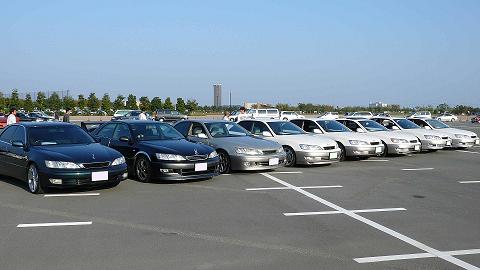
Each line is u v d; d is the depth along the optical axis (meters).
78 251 5.16
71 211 7.12
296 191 9.02
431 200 8.24
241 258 4.98
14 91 62.53
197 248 5.32
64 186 8.12
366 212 7.25
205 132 12.09
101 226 6.26
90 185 8.42
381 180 10.52
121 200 7.98
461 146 18.30
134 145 10.33
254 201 8.01
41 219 6.60
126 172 8.91
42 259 4.88
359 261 4.92
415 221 6.69
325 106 79.88
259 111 46.72
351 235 5.92
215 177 10.73
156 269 4.61
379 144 14.73
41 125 9.62
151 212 7.10
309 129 15.29
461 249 5.38
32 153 8.62
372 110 80.50
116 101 68.31
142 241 5.58
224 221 6.58
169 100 67.50
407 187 9.61
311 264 4.80
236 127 12.74
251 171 11.71
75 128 9.98
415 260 4.98
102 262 4.80
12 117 15.42
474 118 57.34
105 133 11.51
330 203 7.90
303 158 12.50
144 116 23.62
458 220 6.77
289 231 6.09
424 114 60.75
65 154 8.38
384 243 5.58
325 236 5.87
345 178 10.75
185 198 8.22
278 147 11.64
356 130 16.62
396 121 18.91
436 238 5.82
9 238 5.65
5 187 9.17
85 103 67.19
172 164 9.47
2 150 9.70
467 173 11.78
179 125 12.89
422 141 17.08
